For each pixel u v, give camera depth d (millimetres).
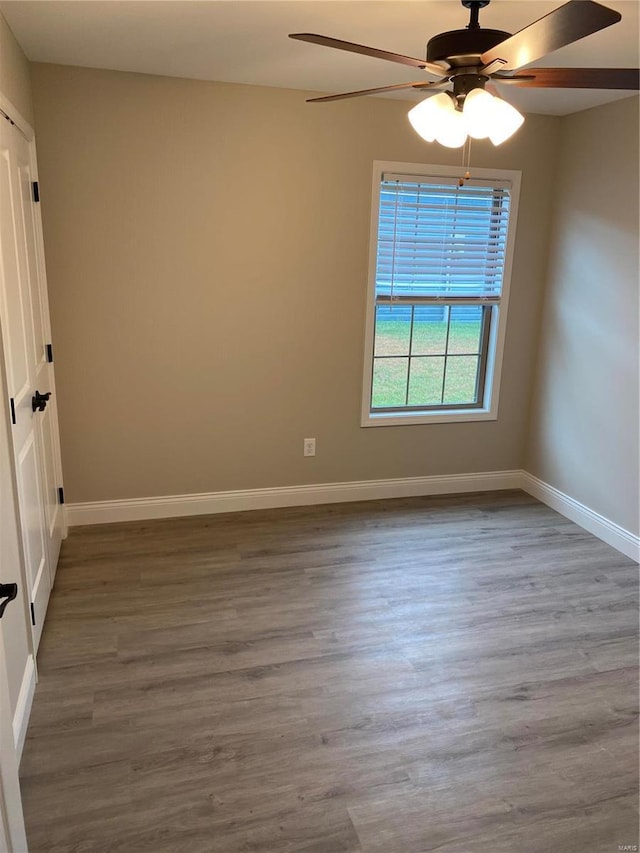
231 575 3277
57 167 3293
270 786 1997
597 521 3824
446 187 3924
